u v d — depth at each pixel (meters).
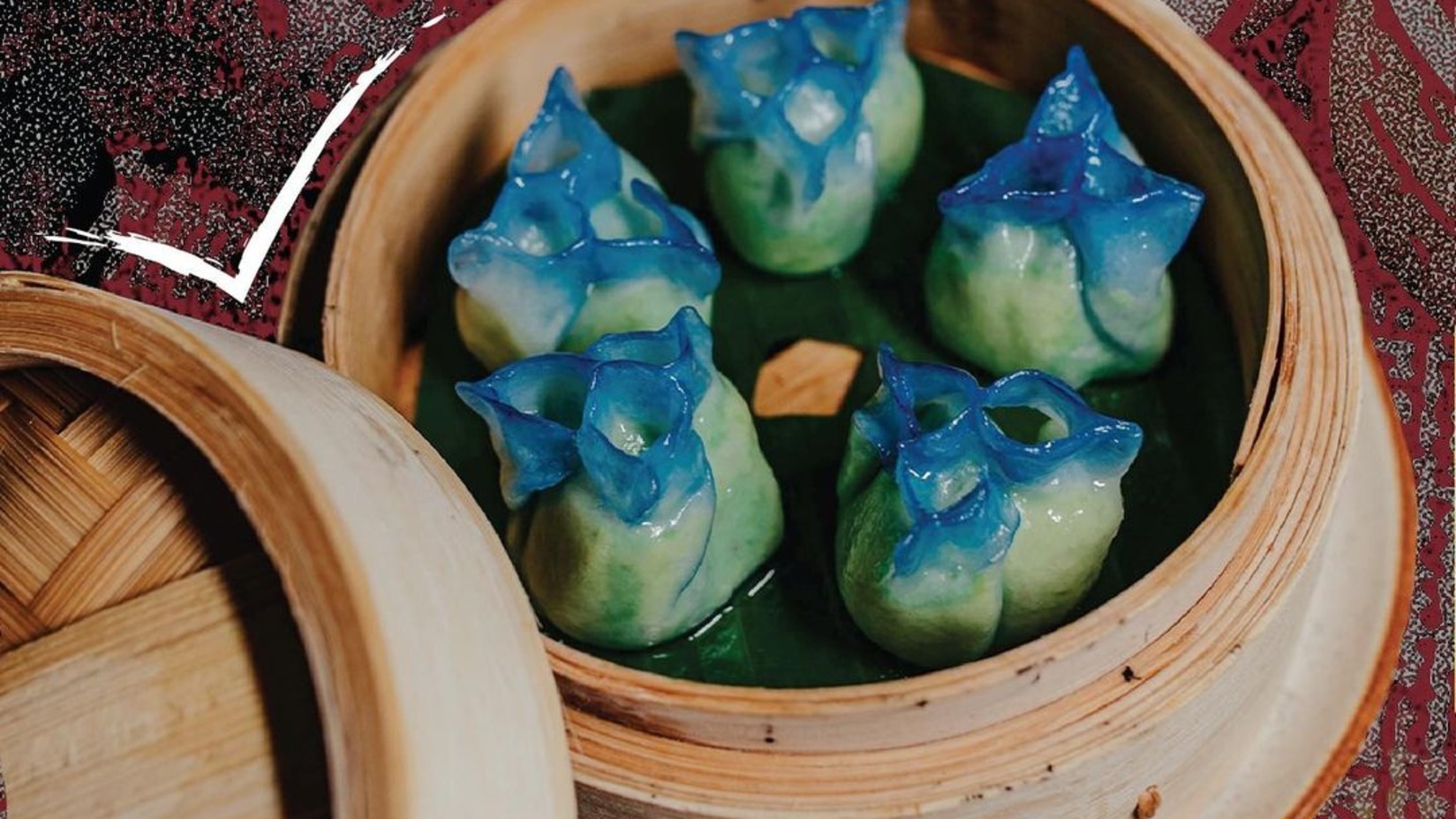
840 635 0.46
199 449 0.40
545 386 0.45
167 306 0.53
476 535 0.42
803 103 0.49
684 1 0.52
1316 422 0.45
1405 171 0.56
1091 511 0.45
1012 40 0.52
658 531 0.44
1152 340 0.48
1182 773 0.46
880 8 0.50
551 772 0.41
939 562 0.44
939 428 0.44
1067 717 0.43
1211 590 0.44
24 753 0.40
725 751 0.43
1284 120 0.56
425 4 0.56
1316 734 0.48
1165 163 0.50
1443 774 0.52
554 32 0.51
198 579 0.40
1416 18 0.57
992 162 0.47
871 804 0.43
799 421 0.49
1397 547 0.50
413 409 0.49
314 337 0.49
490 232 0.47
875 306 0.50
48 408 0.41
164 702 0.39
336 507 0.39
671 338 0.45
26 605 0.40
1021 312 0.48
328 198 0.50
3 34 0.55
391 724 0.38
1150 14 0.51
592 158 0.48
